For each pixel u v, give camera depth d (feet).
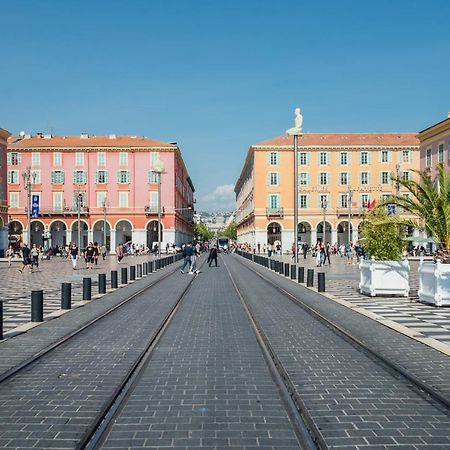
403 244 57.82
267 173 260.01
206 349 29.27
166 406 18.99
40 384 21.95
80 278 88.38
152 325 37.58
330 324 37.65
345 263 141.18
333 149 258.78
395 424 16.99
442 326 36.22
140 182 251.39
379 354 27.12
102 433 16.29
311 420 17.34
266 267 126.41
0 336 31.91
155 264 115.34
